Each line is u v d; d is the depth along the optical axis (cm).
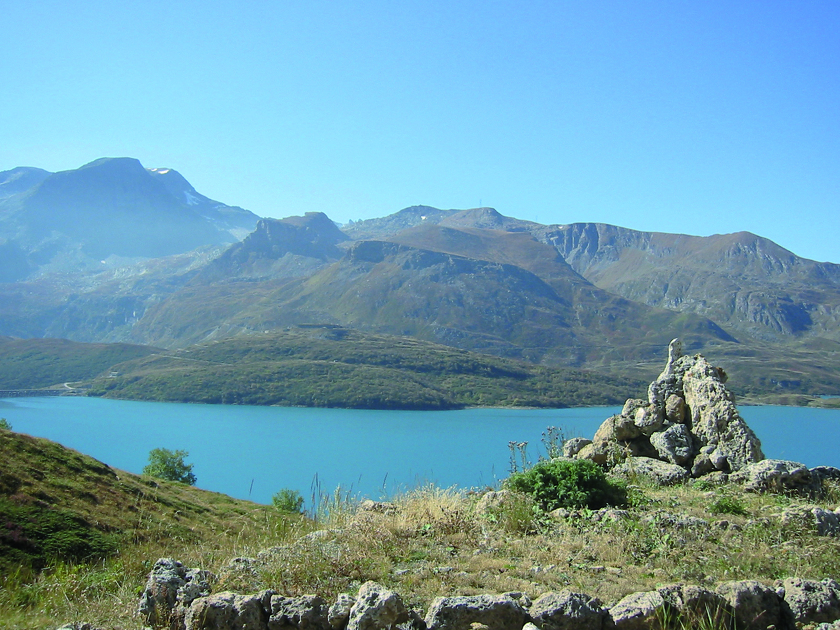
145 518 3678
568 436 2625
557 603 879
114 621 1124
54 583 1691
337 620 910
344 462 12256
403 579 1063
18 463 3981
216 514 4275
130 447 14212
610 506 1488
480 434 16075
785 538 1238
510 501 1462
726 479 1747
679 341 2203
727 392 1938
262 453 13412
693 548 1170
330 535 1340
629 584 1020
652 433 2014
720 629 879
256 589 1046
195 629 944
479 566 1112
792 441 11188
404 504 1564
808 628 887
